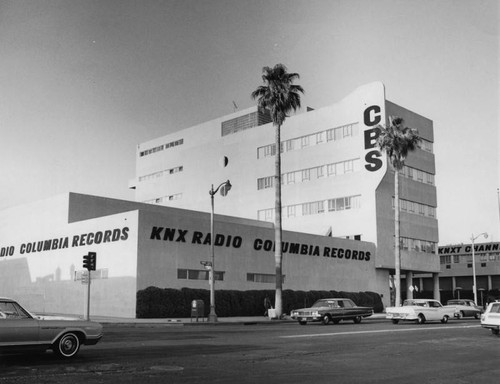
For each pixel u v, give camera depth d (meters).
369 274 57.22
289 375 11.47
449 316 33.97
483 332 23.56
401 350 16.28
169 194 79.00
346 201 59.91
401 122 50.16
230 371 11.88
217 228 43.56
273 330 24.92
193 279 41.25
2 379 10.48
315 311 31.86
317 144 63.22
